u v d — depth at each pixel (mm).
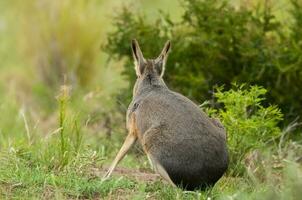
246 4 18859
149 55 18500
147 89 13648
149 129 12742
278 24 18234
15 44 26422
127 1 22547
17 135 17500
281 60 17766
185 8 19328
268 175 13852
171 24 18906
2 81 24344
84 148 15016
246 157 14812
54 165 14117
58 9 23922
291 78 17703
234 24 18266
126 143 13469
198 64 18359
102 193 12969
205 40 18281
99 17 23750
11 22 27359
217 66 18234
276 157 15016
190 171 12227
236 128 14516
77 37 23656
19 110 20219
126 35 18906
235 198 12492
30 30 24172
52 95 22328
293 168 13023
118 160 13508
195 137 12289
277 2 19359
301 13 18031
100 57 23641
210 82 18172
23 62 24625
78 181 13227
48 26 23891
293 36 17938
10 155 14281
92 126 18203
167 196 12750
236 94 14703
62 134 14312
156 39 18688
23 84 24000
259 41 18016
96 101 19125
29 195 12711
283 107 17688
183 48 18375
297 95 17688
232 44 18203
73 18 23734
